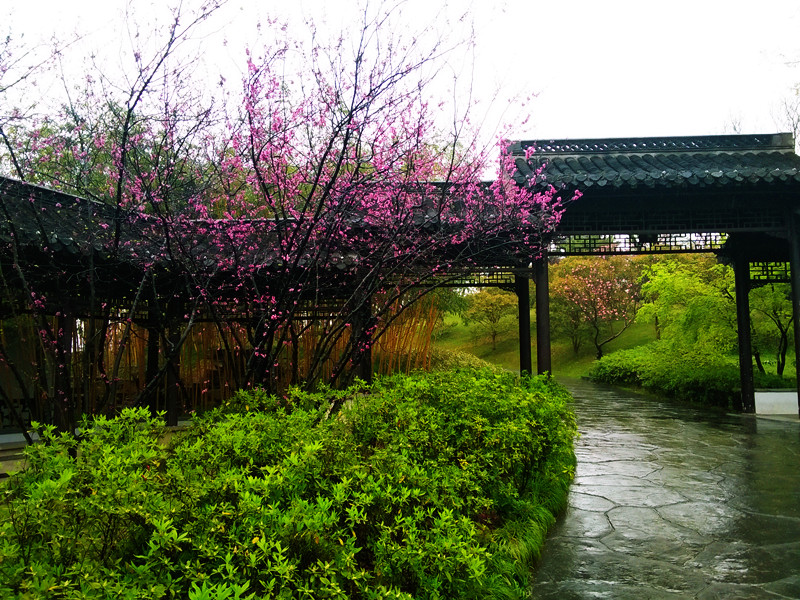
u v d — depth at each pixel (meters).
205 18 4.46
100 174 5.86
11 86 4.50
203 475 2.96
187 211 5.29
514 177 9.05
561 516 5.67
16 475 2.82
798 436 10.62
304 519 2.43
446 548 2.75
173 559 2.50
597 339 34.16
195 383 9.94
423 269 6.95
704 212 11.35
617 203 11.16
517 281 12.52
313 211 5.57
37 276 6.49
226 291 7.18
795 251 11.33
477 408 5.16
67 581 1.93
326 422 4.05
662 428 11.84
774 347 18.17
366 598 2.57
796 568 4.38
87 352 4.87
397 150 5.38
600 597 3.90
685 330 17.45
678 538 5.06
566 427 6.30
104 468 2.60
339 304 8.66
